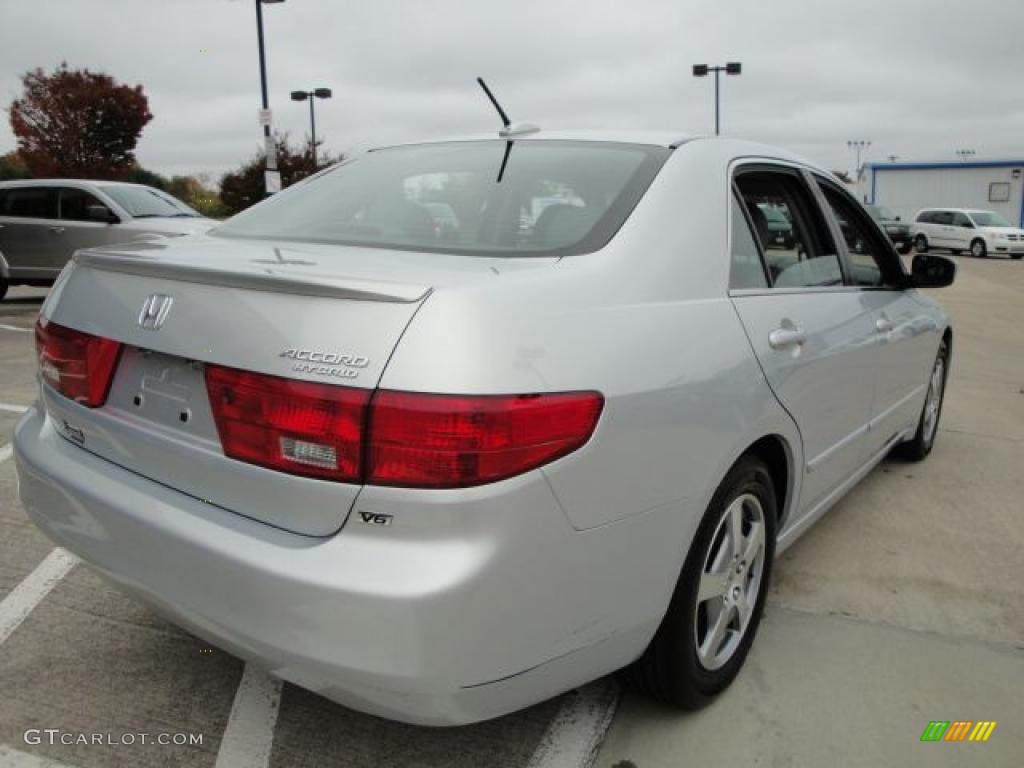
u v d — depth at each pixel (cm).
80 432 235
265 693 262
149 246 247
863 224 375
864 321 336
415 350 173
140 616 306
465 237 241
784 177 311
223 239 263
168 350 203
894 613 317
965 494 445
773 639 297
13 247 1170
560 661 195
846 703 260
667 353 210
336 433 174
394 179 287
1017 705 261
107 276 231
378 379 173
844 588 336
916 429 470
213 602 191
